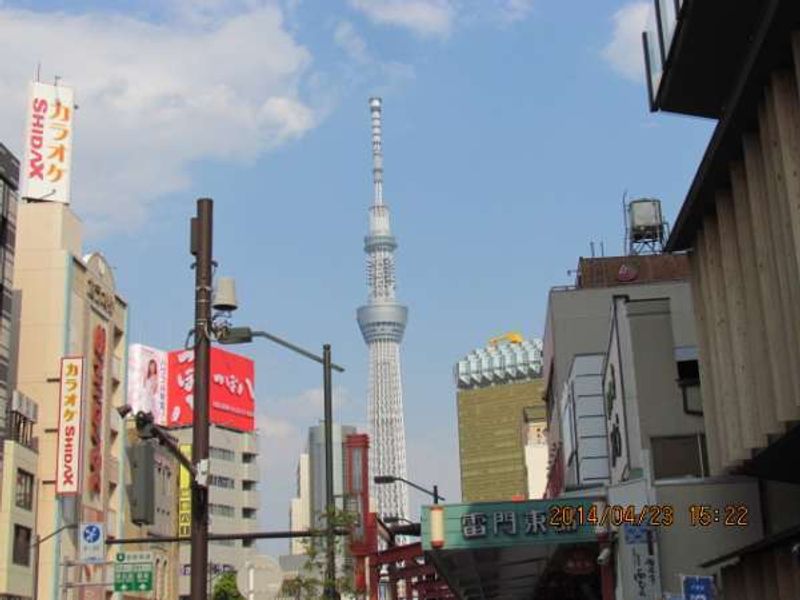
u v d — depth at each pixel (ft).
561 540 114.73
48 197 251.39
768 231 69.62
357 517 124.06
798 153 62.54
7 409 212.84
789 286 64.23
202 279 60.44
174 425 420.36
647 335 117.91
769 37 62.39
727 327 81.51
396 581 173.37
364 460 155.12
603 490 136.15
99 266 264.52
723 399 81.66
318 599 124.16
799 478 87.45
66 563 208.23
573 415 157.89
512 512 117.19
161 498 307.37
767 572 78.13
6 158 209.05
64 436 226.38
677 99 99.40
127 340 285.02
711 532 103.19
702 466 111.96
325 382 95.40
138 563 175.94
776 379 67.21
